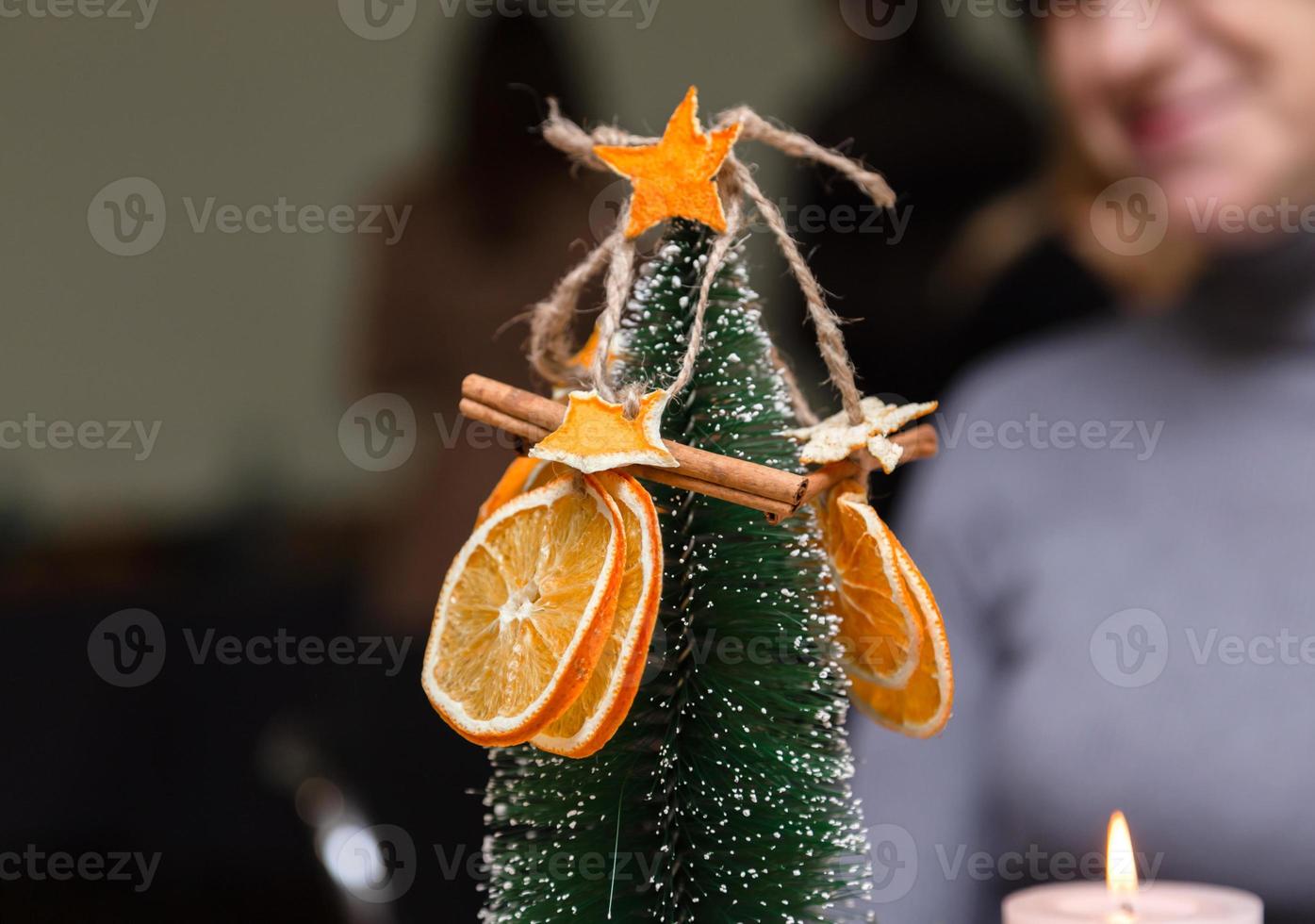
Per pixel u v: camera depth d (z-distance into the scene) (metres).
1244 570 1.02
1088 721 1.02
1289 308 1.02
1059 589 1.06
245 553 2.10
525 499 0.76
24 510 2.21
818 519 0.79
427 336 1.71
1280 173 1.00
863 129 1.45
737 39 2.57
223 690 1.60
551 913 0.77
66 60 2.88
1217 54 0.99
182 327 3.01
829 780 0.78
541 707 0.74
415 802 1.45
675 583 0.78
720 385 0.78
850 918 0.79
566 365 0.80
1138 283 1.19
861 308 1.46
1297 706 1.00
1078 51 1.02
